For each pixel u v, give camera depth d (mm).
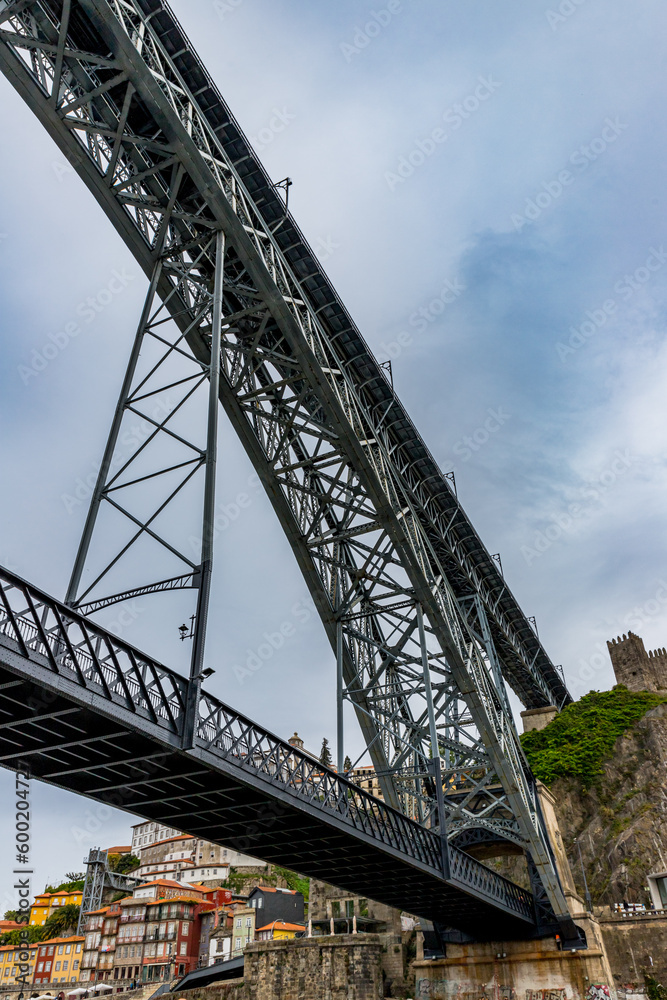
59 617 17484
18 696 17859
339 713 38938
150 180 32031
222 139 33031
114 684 18781
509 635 65938
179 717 20484
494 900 42562
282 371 38812
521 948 49844
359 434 38969
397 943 67750
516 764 48469
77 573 22328
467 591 56469
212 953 86438
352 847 30094
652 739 81812
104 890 117812
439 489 48969
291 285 36750
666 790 76062
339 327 39531
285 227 35719
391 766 42188
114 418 25750
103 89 27750
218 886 109875
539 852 45844
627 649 107625
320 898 75875
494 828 45875
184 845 123625
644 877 67500
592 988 46375
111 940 93250
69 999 79312
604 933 54312
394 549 41031
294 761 26234
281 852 31297
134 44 27094
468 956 51031
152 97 27984
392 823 32375
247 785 23016
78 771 21984
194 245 32812
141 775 22781
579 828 78000
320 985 60188
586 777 81312
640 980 51750
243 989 63094
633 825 73188
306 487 40688
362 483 39188
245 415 38062
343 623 42719
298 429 38781
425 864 34000
